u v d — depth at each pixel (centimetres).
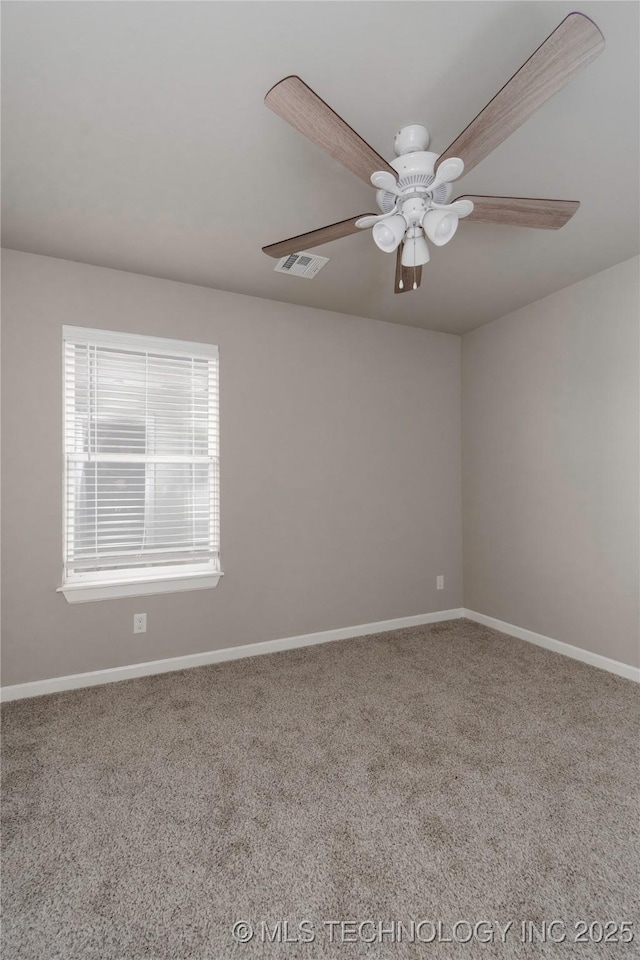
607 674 292
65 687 272
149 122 172
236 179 204
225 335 320
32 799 179
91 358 284
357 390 368
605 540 299
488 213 181
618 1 129
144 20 133
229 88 157
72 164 194
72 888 141
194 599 309
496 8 130
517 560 361
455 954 122
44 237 251
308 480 348
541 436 341
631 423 284
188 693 268
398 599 384
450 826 165
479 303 346
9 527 262
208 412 318
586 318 308
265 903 136
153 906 135
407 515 389
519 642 350
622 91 159
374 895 138
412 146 167
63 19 132
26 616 265
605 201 223
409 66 149
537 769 197
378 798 180
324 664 309
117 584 283
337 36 138
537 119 171
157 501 301
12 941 125
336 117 129
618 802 177
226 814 172
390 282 307
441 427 405
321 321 355
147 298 296
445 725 232
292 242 198
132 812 173
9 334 263
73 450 281
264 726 232
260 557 330
